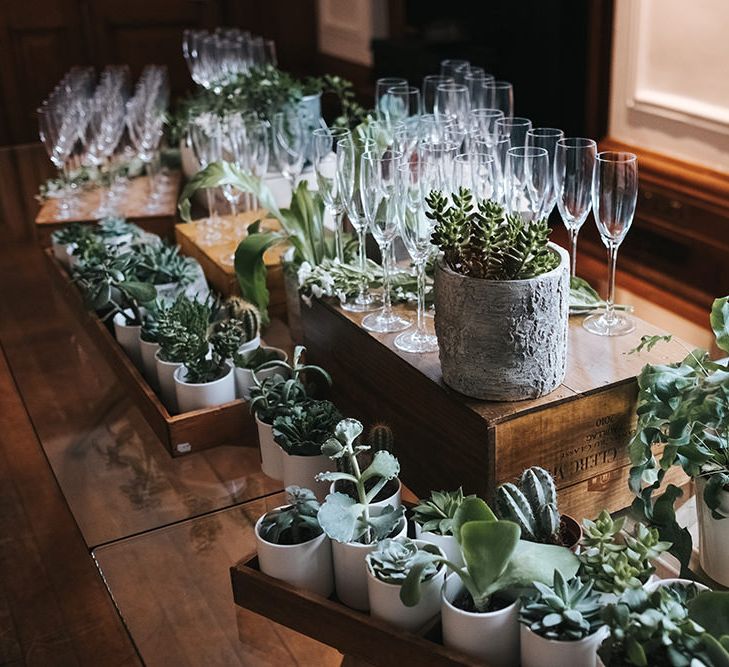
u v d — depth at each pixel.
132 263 1.73
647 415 1.06
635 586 0.90
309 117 2.32
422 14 4.02
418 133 1.72
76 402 1.55
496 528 0.92
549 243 1.20
